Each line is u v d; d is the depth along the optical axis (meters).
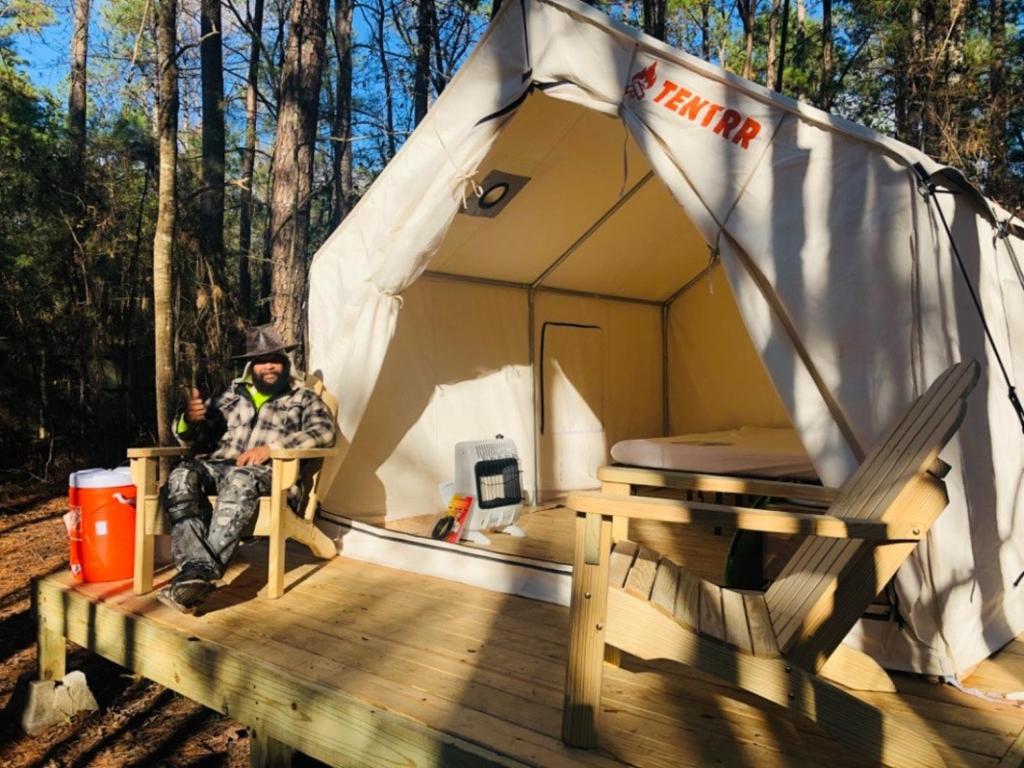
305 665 2.71
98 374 10.76
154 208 11.31
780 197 2.87
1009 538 3.10
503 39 3.56
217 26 12.59
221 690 2.85
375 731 2.35
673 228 5.54
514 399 5.66
